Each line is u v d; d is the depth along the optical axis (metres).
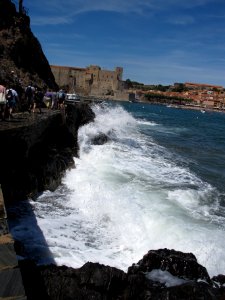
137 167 15.20
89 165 14.37
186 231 8.70
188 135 37.12
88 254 7.74
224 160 22.19
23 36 27.88
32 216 9.34
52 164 12.43
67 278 5.84
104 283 5.88
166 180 13.80
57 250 7.72
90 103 35.12
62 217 9.54
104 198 10.35
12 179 10.13
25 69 27.22
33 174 11.05
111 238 8.69
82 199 10.77
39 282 5.79
